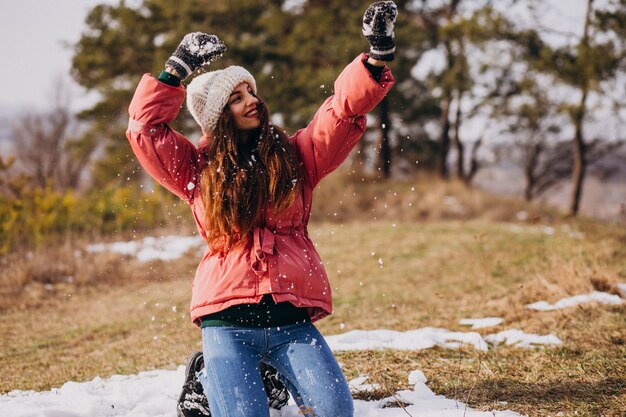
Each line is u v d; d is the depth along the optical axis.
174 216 12.80
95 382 4.41
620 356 4.26
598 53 16.92
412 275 8.74
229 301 2.76
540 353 4.53
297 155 2.96
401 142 26.70
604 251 7.96
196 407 3.17
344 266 9.62
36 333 6.54
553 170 28.83
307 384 2.72
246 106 2.88
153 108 2.84
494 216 15.12
